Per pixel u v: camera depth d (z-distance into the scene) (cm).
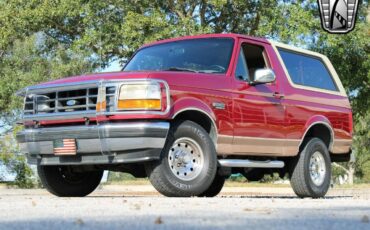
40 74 2562
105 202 600
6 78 2569
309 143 884
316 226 357
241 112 778
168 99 693
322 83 937
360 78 2312
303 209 509
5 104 2589
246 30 2377
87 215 428
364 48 2289
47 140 735
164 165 698
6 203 599
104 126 691
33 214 441
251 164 794
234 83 779
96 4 2169
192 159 723
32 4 2286
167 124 690
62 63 2425
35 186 2192
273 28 2123
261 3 2184
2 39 2367
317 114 895
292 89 862
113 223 364
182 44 843
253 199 712
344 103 964
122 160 691
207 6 2325
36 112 752
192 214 434
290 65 884
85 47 2217
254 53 838
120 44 2180
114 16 2231
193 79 731
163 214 434
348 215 450
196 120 752
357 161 6088
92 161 710
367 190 2050
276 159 859
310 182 876
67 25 2383
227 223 365
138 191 1784
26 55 2673
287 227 347
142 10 2236
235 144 772
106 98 698
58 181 826
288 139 842
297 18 2058
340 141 944
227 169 795
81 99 721
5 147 2175
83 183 851
